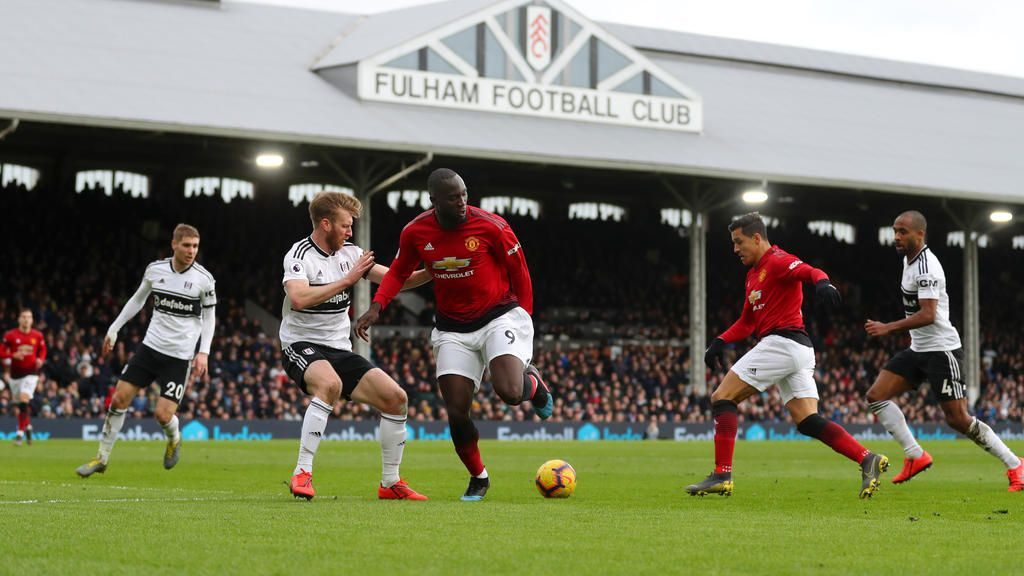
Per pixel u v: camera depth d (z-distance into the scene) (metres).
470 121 37.25
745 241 10.85
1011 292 58.22
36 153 40.88
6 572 5.55
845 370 49.22
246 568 5.71
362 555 6.17
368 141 33.88
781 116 45.34
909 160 44.34
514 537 6.97
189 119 31.95
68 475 14.11
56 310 38.06
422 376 41.34
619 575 5.60
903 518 8.59
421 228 9.63
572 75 39.44
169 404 14.13
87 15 36.53
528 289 9.88
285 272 9.81
